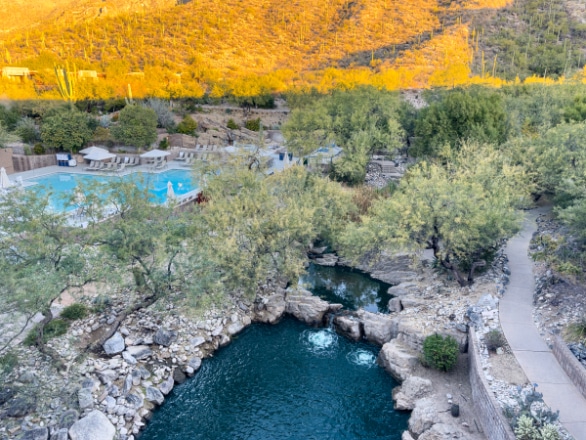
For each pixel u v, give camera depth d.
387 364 22.97
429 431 17.53
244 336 25.97
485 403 17.28
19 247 19.83
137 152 59.03
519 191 30.89
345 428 19.62
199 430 19.48
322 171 48.50
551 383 17.55
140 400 20.02
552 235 30.70
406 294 28.77
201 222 26.23
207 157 36.66
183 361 22.91
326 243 37.59
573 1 147.38
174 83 89.94
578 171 30.33
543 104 58.00
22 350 20.47
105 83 82.38
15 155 51.84
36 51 123.19
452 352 20.97
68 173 51.44
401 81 108.19
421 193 26.22
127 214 23.23
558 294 23.09
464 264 28.11
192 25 150.12
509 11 146.88
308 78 112.25
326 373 23.06
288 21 156.75
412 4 159.50
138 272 23.77
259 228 26.67
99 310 24.06
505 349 19.72
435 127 46.41
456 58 122.12
